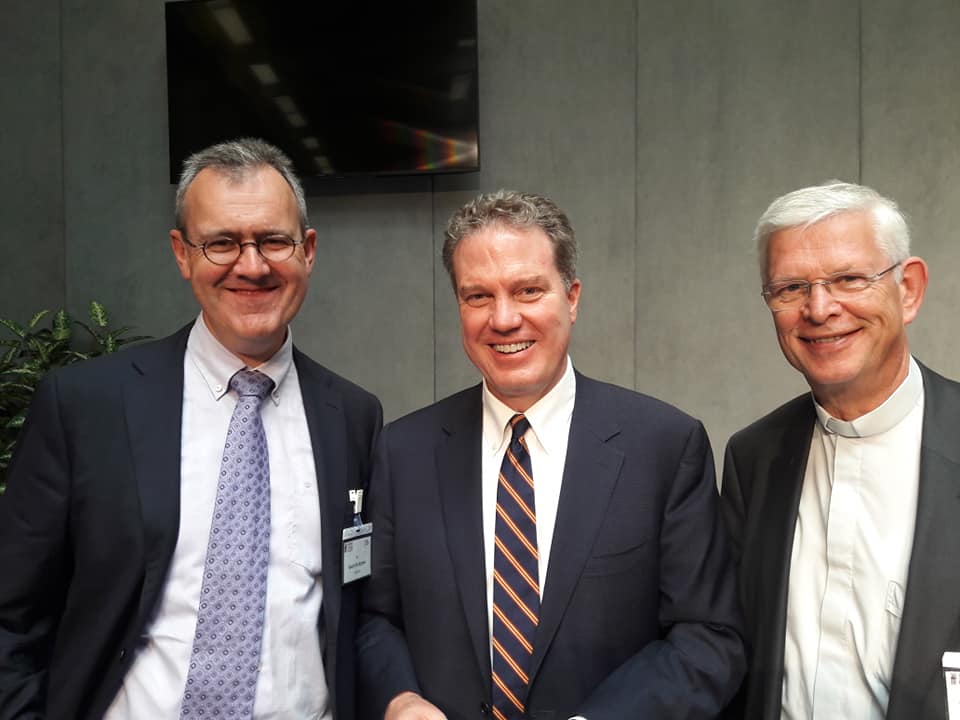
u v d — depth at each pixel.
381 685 1.44
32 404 1.51
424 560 1.50
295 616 1.47
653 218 4.32
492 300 1.44
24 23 4.89
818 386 1.40
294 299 1.55
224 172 1.48
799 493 1.49
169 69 4.56
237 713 1.38
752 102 4.21
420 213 4.55
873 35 4.10
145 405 1.49
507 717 1.38
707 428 4.29
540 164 4.42
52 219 4.90
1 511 1.46
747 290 4.23
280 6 4.46
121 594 1.40
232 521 1.45
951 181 4.02
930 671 1.22
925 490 1.31
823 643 1.39
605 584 1.42
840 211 1.33
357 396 1.78
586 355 4.40
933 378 1.45
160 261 4.81
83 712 1.40
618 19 4.33
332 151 4.43
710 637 1.41
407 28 4.35
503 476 1.50
